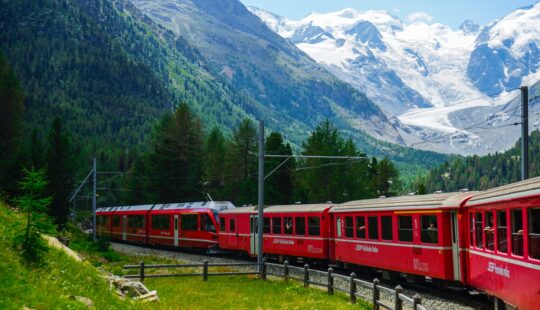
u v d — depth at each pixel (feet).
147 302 64.90
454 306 69.82
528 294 48.60
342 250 106.83
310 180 290.15
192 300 76.33
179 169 298.97
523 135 80.84
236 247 147.95
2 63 316.19
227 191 299.58
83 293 51.34
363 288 89.10
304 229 119.24
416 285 88.48
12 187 204.64
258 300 77.25
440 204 76.84
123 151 631.15
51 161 225.56
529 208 47.96
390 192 354.54
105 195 470.39
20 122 284.20
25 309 40.47
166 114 352.49
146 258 147.23
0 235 54.03
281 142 266.77
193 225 167.43
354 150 309.83
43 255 54.49
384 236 91.91
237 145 298.97
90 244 159.84
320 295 79.92
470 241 69.56
